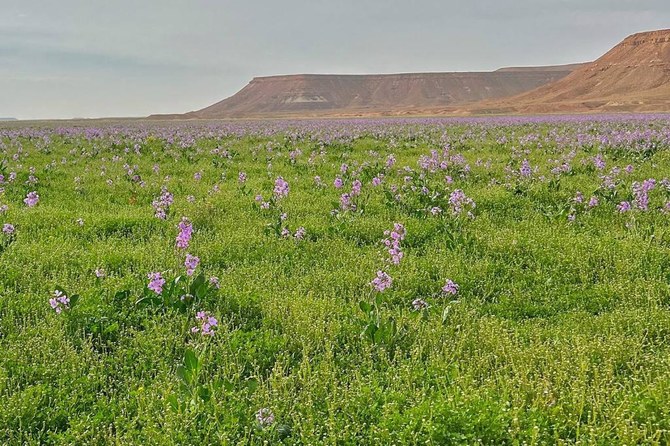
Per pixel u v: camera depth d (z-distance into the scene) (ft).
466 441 12.87
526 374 15.98
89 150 75.97
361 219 33.94
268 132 112.98
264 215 36.24
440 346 18.66
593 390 15.21
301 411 14.82
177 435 13.29
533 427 12.97
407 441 13.07
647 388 14.60
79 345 18.48
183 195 43.14
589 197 39.11
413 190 40.57
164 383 15.85
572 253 26.84
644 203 33.88
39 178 50.57
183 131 122.93
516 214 36.45
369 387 15.51
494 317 20.92
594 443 12.59
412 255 27.71
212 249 28.27
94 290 21.90
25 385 15.83
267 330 19.56
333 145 82.12
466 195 40.52
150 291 21.48
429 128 125.39
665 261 25.95
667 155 58.70
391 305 22.43
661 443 13.16
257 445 13.46
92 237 30.60
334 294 22.66
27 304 20.88
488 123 152.35
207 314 19.71
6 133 116.67
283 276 24.72
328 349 18.10
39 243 28.14
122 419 14.39
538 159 61.11
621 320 19.89
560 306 22.18
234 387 15.61
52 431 14.38
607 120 151.43
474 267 25.72
